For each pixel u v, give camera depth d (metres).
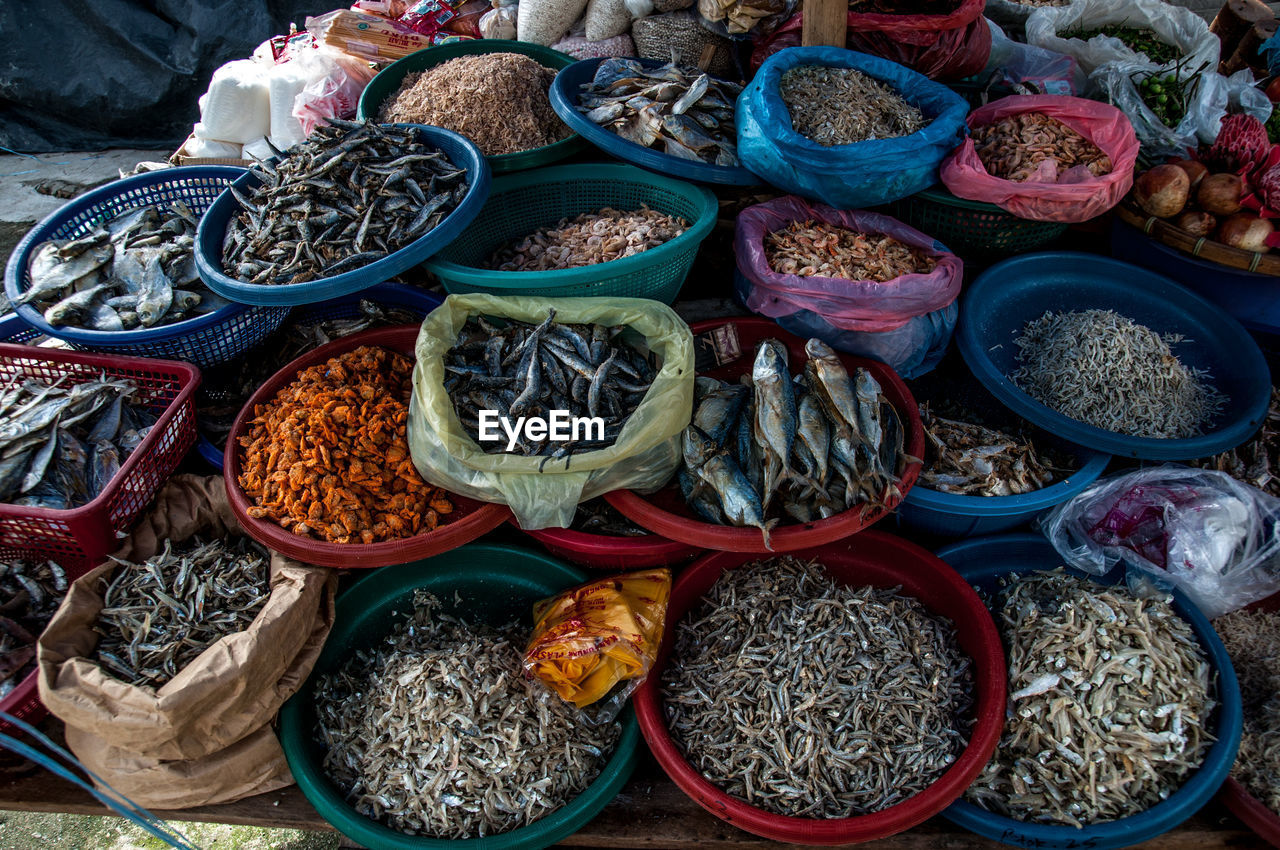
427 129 3.14
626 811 2.43
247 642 2.18
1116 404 2.89
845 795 2.27
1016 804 2.32
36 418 2.52
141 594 2.37
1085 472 2.77
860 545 2.79
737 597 2.65
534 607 2.79
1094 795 2.25
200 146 4.24
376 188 2.88
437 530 2.43
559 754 2.39
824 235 2.95
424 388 2.46
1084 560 2.77
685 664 2.57
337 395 2.61
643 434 2.41
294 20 5.89
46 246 3.01
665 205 3.29
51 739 2.46
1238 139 3.07
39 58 5.80
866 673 2.40
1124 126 2.91
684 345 2.59
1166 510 2.71
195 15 5.75
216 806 2.40
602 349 2.69
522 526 2.48
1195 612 2.56
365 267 2.62
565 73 3.33
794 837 2.14
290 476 2.43
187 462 2.98
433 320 2.63
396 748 2.37
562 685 2.43
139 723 2.04
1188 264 3.20
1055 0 4.36
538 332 2.66
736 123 3.14
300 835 2.90
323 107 3.88
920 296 2.72
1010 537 2.87
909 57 3.32
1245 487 2.73
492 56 3.46
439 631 2.73
